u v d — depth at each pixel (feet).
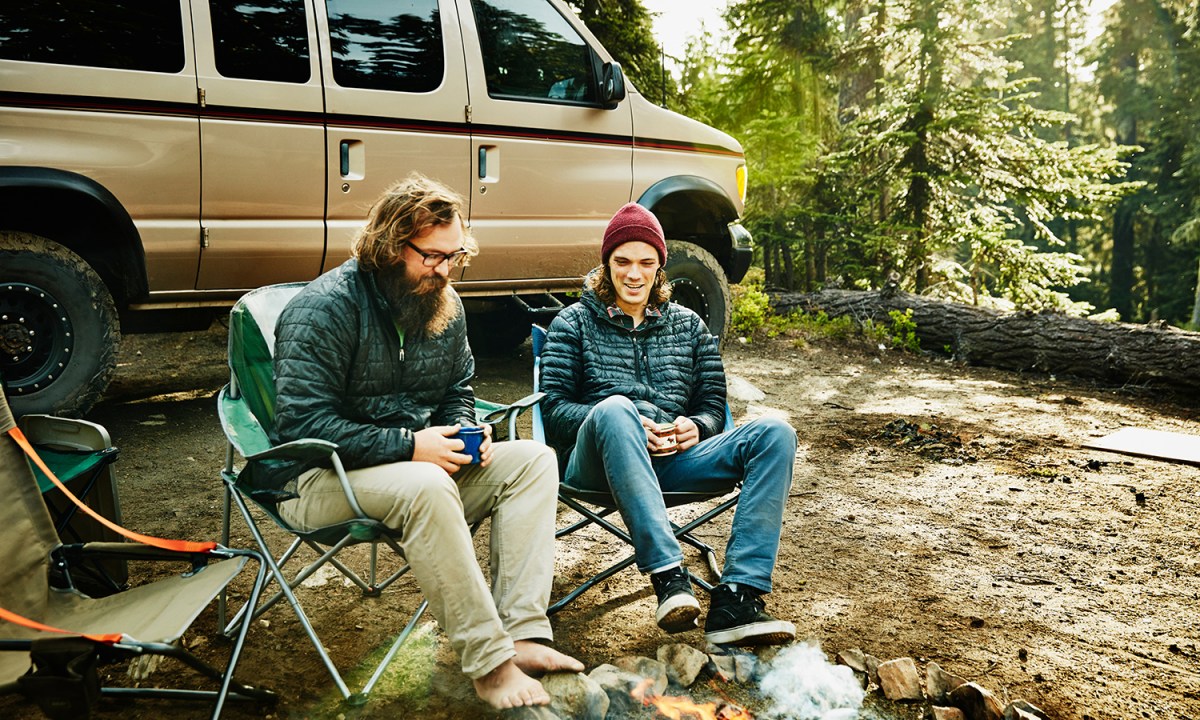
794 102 52.01
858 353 25.84
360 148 14.24
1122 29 107.34
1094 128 113.19
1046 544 11.40
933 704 7.47
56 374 12.46
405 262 7.23
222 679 6.27
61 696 5.03
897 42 48.06
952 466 14.83
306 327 7.06
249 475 7.16
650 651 8.21
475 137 15.39
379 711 7.00
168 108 12.56
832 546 11.06
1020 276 45.98
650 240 9.18
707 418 9.15
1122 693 7.76
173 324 14.94
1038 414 18.93
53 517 7.78
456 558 6.54
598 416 8.21
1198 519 12.46
